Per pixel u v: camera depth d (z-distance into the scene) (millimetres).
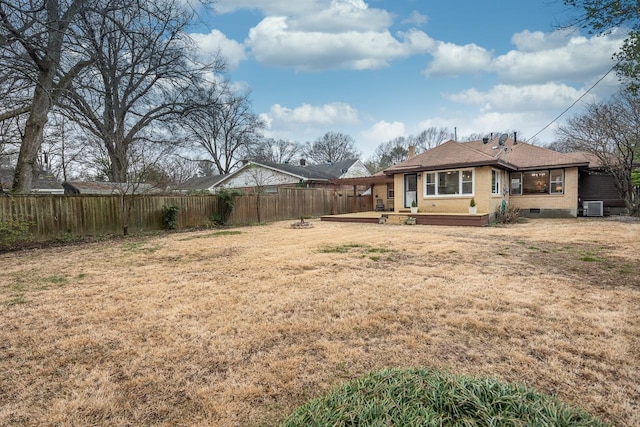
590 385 2057
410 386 1588
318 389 2074
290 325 3051
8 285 4555
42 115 10047
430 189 13297
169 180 14555
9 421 1831
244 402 1975
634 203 13031
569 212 13664
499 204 13312
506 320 3070
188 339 2814
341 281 4449
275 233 10234
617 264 5141
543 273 4695
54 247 8109
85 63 10164
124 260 6219
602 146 12727
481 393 1492
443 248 6840
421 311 3322
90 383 2193
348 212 19781
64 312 3482
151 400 2008
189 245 7965
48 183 20750
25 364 2451
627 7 4164
